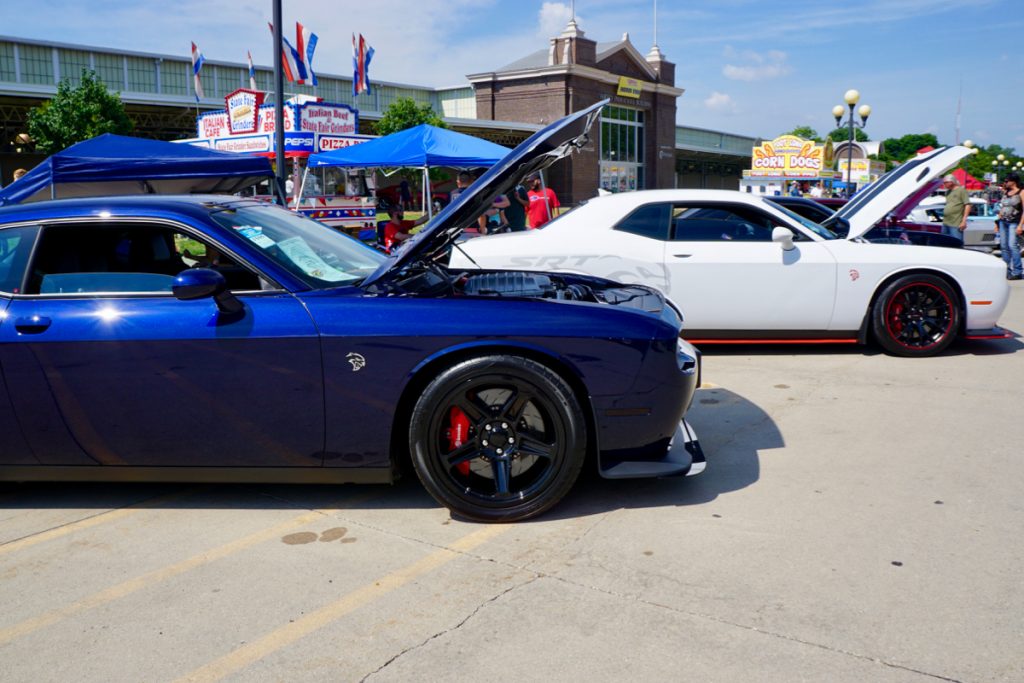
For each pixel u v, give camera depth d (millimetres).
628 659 2316
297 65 16656
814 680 2188
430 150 13719
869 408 4973
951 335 6398
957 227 12789
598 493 3623
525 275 4297
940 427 4539
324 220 16250
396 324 3225
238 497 3709
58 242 3480
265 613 2652
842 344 7086
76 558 3111
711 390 5512
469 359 3211
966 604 2570
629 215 6520
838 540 3070
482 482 3387
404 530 3291
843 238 6539
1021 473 3756
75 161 9258
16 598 2809
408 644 2436
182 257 3475
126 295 3387
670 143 42250
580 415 3229
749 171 30781
